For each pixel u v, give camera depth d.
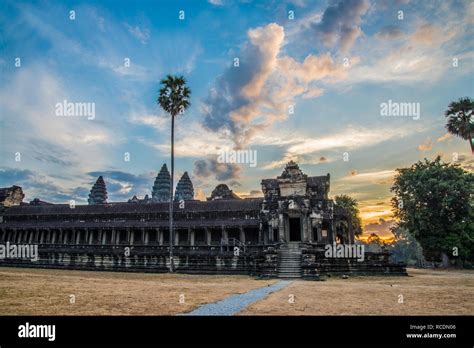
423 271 52.28
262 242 50.34
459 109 56.59
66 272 43.31
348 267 41.56
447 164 57.22
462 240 55.09
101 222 61.69
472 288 24.88
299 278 35.53
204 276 39.16
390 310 14.88
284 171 51.78
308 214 48.34
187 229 56.81
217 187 72.31
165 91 49.25
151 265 48.25
